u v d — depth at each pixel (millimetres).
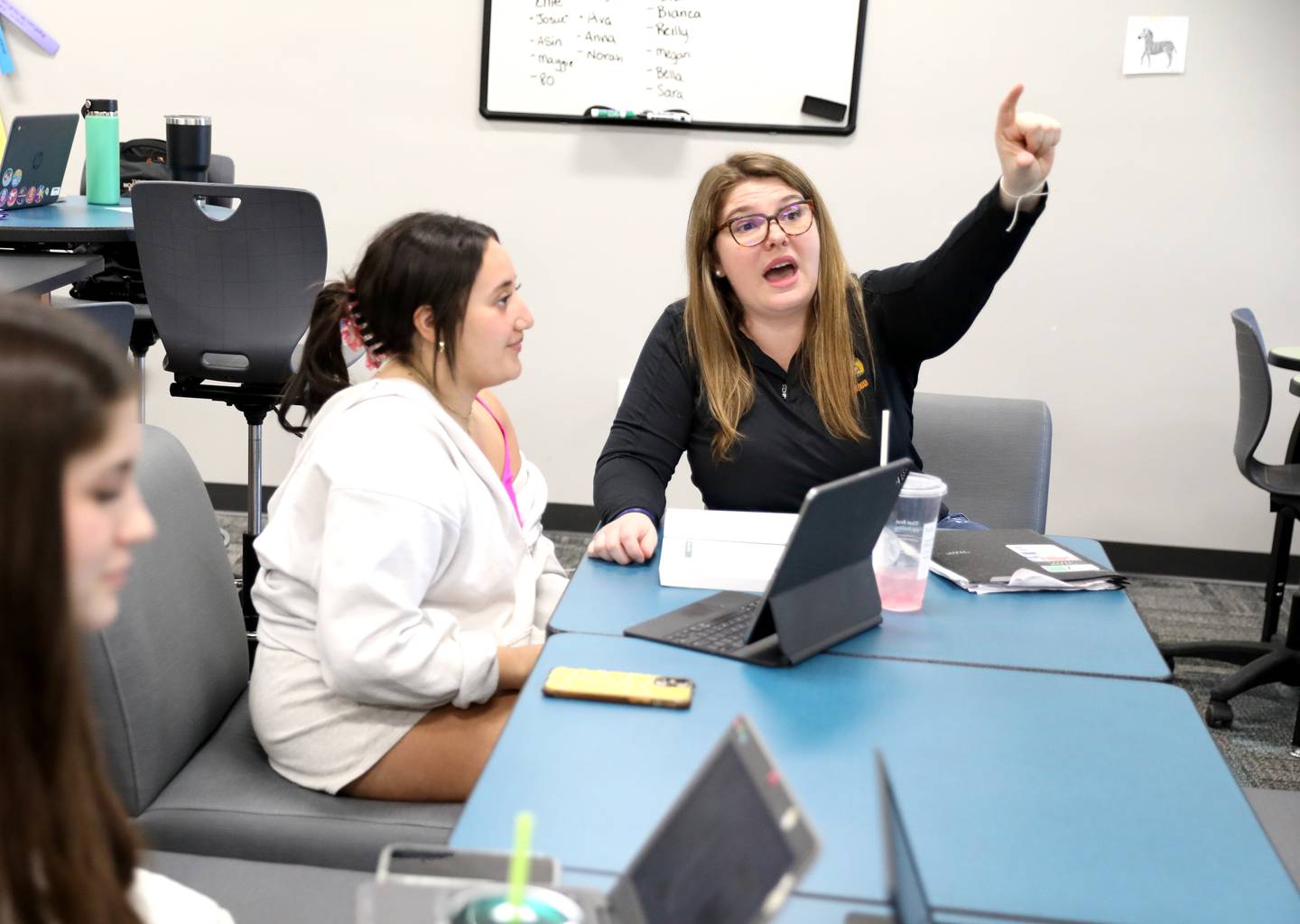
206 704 1687
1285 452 3965
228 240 2770
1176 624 3629
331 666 1527
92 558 720
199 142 3174
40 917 716
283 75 3971
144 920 818
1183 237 3867
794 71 3820
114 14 3980
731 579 1685
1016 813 1108
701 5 3797
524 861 816
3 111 4078
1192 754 1236
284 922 1342
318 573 1589
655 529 1931
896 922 930
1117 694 1375
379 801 1579
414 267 1651
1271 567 3248
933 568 1771
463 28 3887
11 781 696
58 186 3270
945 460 2590
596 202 3977
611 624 1537
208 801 1546
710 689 1347
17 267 2613
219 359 2928
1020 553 1827
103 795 786
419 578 1555
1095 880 1011
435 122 3963
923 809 1108
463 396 1737
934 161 3875
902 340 2160
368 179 4020
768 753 806
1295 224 3824
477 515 1663
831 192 3916
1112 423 4004
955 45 3797
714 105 3861
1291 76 3732
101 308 2289
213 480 4234
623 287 4031
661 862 856
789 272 1995
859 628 1525
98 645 1470
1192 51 3744
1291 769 2807
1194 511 4027
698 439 2135
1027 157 1841
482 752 1567
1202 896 995
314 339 1819
